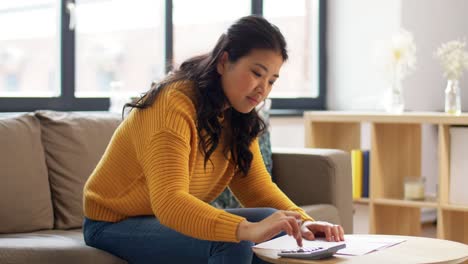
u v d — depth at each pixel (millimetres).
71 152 2752
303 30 5023
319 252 1742
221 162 2125
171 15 4203
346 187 3135
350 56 4906
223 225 1771
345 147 4070
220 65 1999
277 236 2043
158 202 1827
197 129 1982
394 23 4680
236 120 2125
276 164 3180
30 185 2588
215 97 1977
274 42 1948
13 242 2082
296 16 4969
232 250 1828
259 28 1956
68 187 2709
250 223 1770
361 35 4848
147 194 2016
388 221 3939
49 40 3707
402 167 3965
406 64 3955
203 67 2008
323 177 3070
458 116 3488
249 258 1855
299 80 5020
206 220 1778
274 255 1790
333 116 3822
